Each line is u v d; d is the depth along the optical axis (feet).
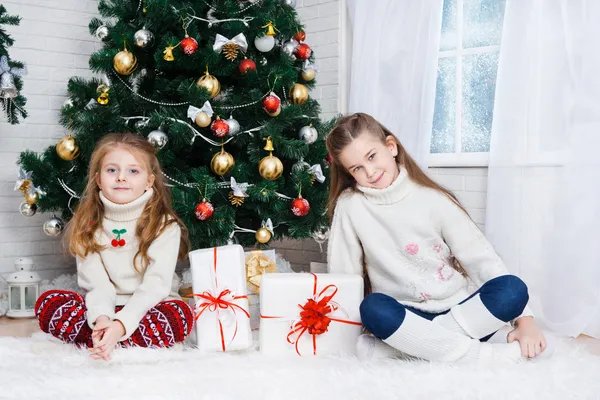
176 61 8.65
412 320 5.76
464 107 9.69
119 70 8.62
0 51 8.73
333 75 11.26
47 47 10.86
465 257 6.45
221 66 8.84
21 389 5.16
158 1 8.38
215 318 6.56
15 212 10.66
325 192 9.28
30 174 8.86
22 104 9.05
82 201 7.17
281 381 5.35
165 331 6.40
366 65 10.13
